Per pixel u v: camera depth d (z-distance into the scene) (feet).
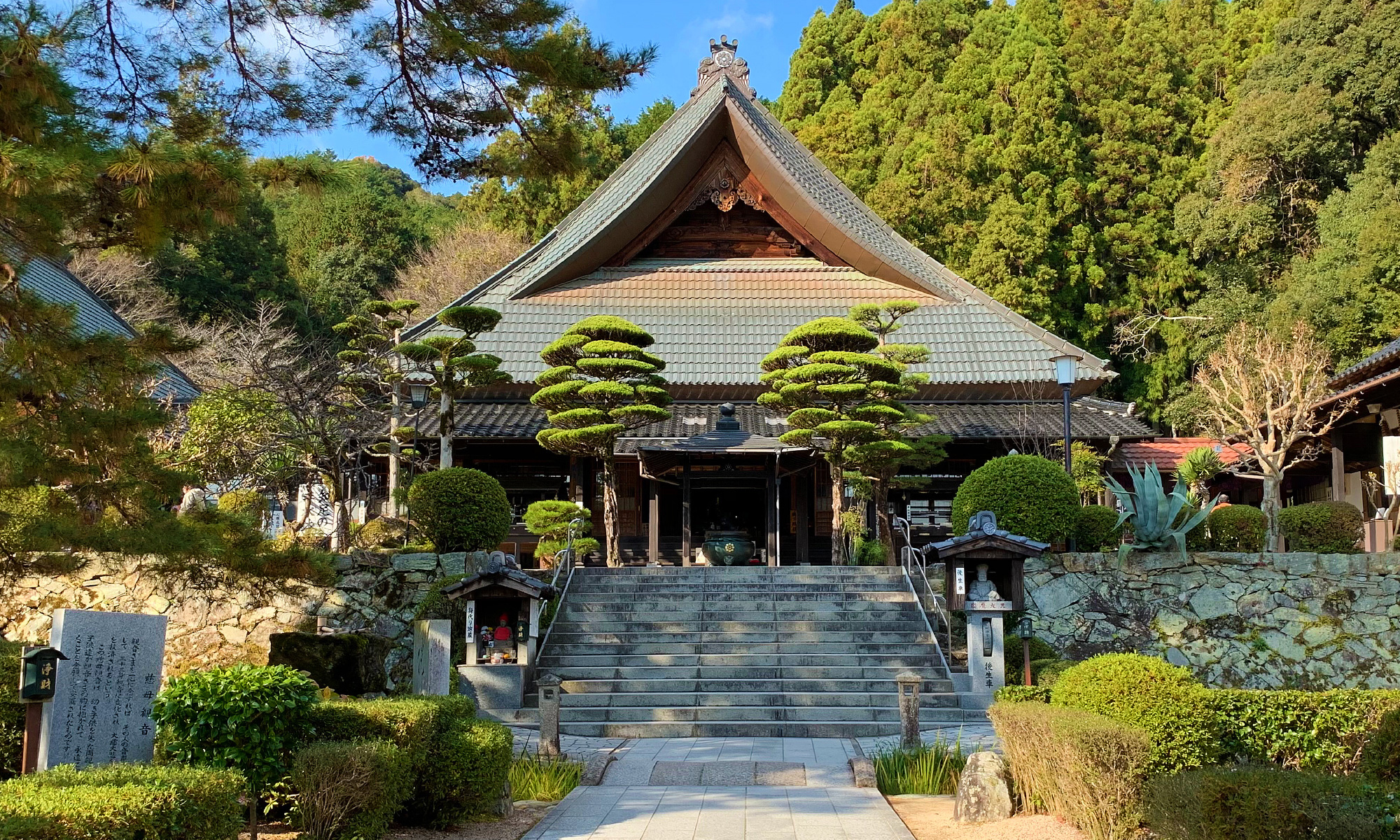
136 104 30.09
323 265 143.95
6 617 51.06
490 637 49.37
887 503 71.00
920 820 29.30
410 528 59.57
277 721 25.49
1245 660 54.29
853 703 47.85
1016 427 78.89
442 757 28.14
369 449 73.20
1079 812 25.98
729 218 94.79
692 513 83.71
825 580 60.13
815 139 138.72
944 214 123.65
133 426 30.89
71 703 25.50
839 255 92.68
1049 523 56.54
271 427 66.74
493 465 82.02
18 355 28.89
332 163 30.76
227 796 20.56
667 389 82.89
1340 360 94.48
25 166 24.50
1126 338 119.24
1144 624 55.31
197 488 64.28
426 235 164.55
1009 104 130.72
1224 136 113.09
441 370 61.72
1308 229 110.52
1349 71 105.91
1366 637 53.72
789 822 28.68
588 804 31.68
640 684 49.24
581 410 62.85
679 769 35.96
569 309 89.56
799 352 65.98
